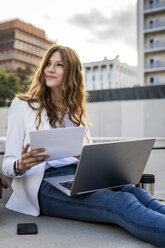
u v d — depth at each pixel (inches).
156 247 57.7
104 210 61.9
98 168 62.6
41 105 74.6
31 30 3097.9
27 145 61.6
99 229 66.6
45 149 61.7
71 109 79.7
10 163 68.8
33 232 63.5
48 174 72.8
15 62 3043.8
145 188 91.1
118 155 64.4
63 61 77.6
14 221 71.1
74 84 79.7
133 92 841.5
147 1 1566.2
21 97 75.3
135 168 71.2
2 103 1919.3
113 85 2004.2
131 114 843.4
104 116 871.7
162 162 121.8
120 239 61.1
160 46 1546.5
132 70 2170.3
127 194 60.7
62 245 58.1
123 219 58.7
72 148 66.0
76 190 62.7
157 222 54.2
